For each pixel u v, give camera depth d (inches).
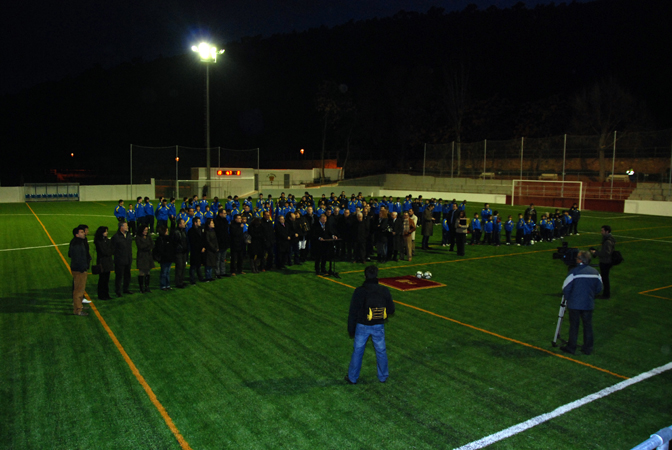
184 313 373.4
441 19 3944.4
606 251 437.1
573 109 2001.7
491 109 2294.5
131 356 286.0
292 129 3309.5
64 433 204.1
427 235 709.9
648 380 267.0
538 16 3368.6
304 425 212.8
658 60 2480.3
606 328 358.6
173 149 2679.6
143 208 813.2
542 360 292.4
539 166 1750.7
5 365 271.3
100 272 398.9
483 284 490.3
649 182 1459.2
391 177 2102.6
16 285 461.4
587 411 230.8
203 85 4074.8
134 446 195.5
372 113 2677.2
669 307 418.6
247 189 1908.2
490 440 203.9
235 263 531.5
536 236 808.3
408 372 270.7
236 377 260.1
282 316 367.6
